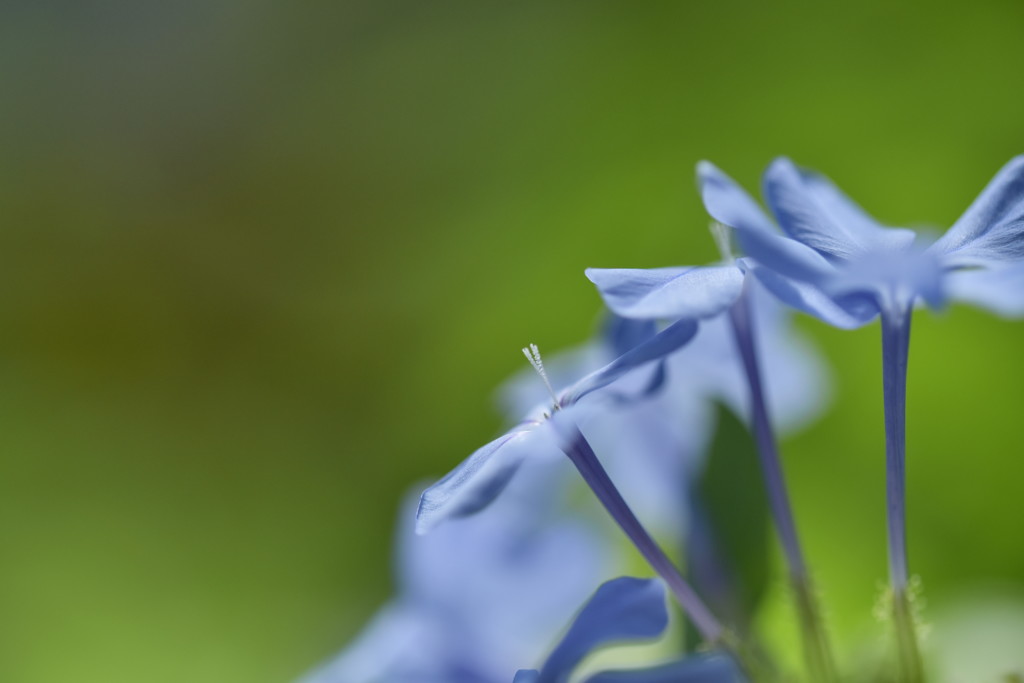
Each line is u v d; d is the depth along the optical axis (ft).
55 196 1.90
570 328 1.55
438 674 0.83
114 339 1.80
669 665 0.73
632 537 0.73
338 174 1.78
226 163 1.87
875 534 1.23
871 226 0.72
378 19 1.82
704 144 1.55
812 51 1.51
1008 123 1.44
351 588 1.56
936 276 0.66
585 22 1.66
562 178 1.61
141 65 1.95
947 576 1.22
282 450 1.68
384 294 1.69
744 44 1.55
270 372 1.74
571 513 0.85
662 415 0.84
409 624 0.83
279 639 1.55
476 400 1.56
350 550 1.58
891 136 1.47
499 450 0.70
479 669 0.83
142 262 1.82
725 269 0.68
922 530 1.23
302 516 1.62
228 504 1.65
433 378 1.59
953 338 1.23
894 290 0.70
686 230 1.53
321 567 1.58
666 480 0.84
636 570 0.99
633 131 1.59
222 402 1.72
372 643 0.84
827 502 1.24
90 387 1.76
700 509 0.81
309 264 1.75
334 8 1.84
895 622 0.73
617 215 1.56
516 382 0.87
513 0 1.73
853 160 1.49
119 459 1.70
